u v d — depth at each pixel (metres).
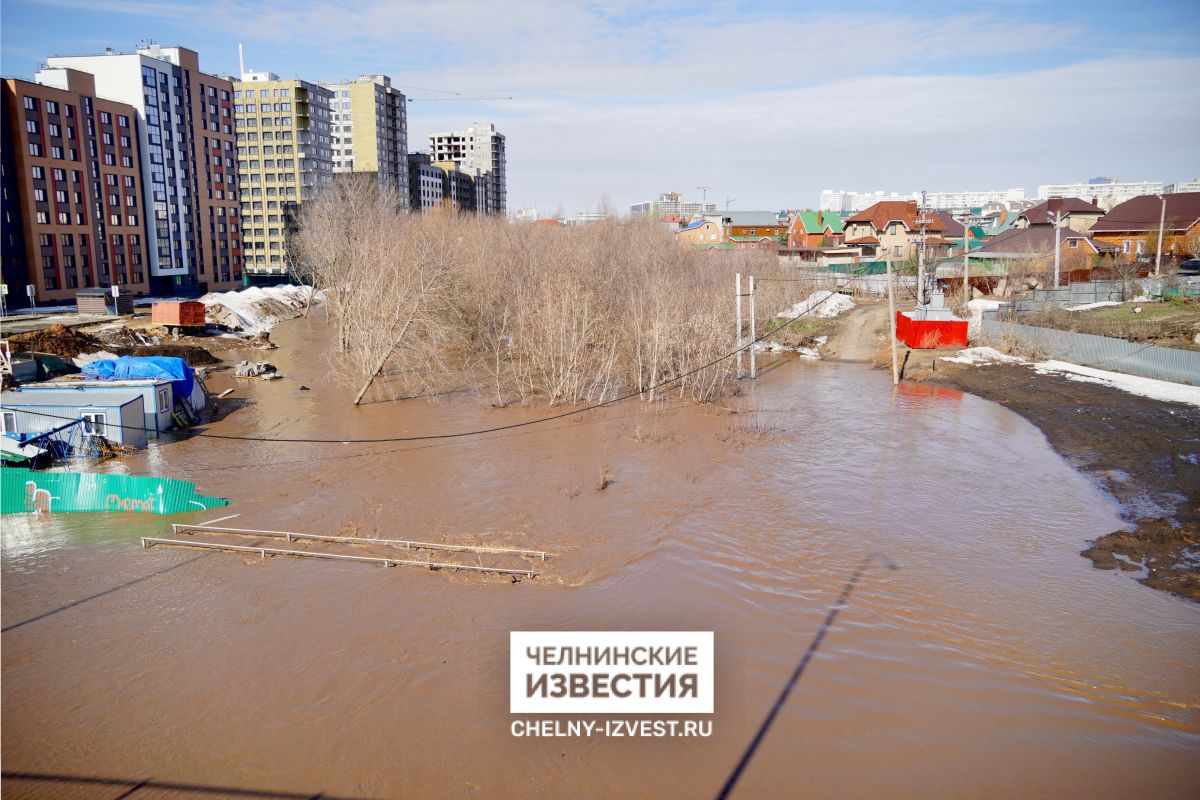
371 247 45.31
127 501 22.81
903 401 37.34
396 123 145.25
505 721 12.95
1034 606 16.55
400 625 16.03
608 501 23.42
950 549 19.64
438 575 18.34
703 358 38.41
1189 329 42.53
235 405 36.75
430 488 24.77
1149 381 37.28
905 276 82.75
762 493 24.03
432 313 41.06
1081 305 53.72
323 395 39.16
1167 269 61.00
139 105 83.69
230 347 54.69
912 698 13.39
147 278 85.44
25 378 33.19
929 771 11.64
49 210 70.69
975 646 15.01
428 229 61.09
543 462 27.48
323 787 11.52
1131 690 13.53
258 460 27.83
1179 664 14.29
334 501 23.61
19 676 14.41
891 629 15.68
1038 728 12.55
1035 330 45.56
